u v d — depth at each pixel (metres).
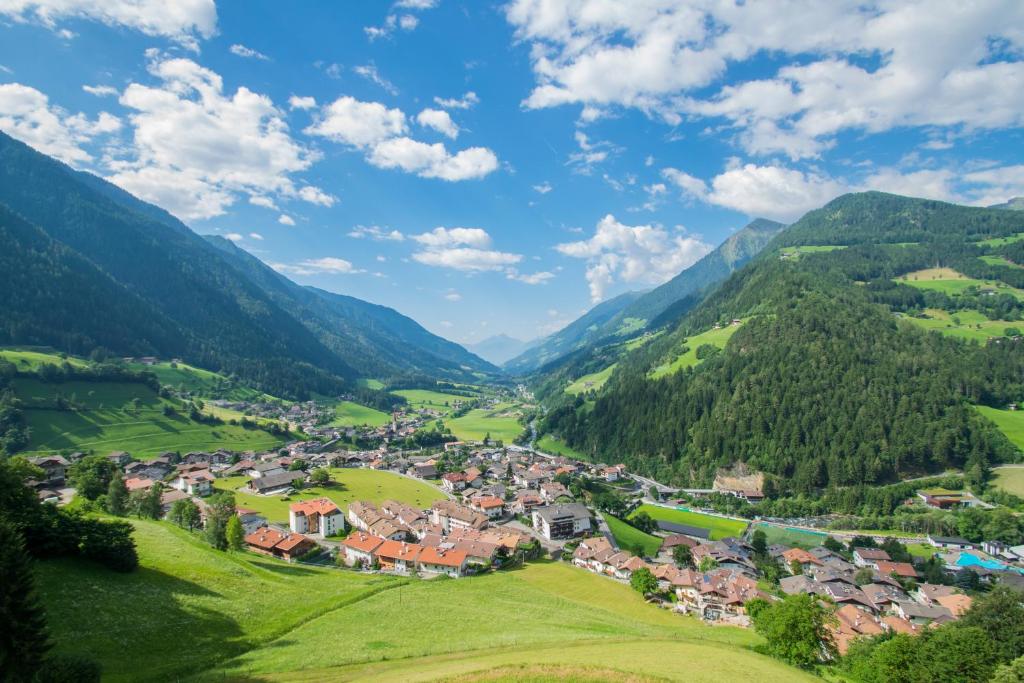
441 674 43.47
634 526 171.25
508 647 56.81
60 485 150.12
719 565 130.00
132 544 65.94
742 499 197.00
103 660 45.44
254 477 197.25
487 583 100.75
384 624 67.44
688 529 170.00
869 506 178.88
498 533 138.25
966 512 159.25
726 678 45.28
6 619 33.22
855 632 93.06
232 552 102.50
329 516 141.12
